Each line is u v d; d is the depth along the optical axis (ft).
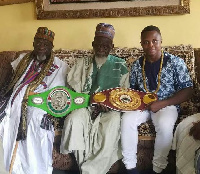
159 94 9.02
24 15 11.81
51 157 8.79
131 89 9.04
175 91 9.05
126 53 10.29
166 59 8.97
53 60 9.84
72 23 11.54
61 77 9.61
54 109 8.88
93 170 8.29
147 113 8.86
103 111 8.80
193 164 7.49
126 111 8.60
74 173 9.12
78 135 8.35
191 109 9.21
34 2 11.62
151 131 8.59
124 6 10.95
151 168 8.95
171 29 11.01
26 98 8.93
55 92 9.05
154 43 8.73
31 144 8.62
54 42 11.76
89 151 8.52
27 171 8.57
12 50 12.10
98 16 11.11
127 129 8.41
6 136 8.61
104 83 9.20
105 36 9.14
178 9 10.64
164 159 8.38
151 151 8.79
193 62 9.88
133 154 8.45
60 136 8.96
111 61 9.45
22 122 8.63
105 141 8.29
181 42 11.04
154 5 10.79
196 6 10.78
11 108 8.81
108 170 8.59
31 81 9.42
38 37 9.59
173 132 8.50
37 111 8.71
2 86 10.22
